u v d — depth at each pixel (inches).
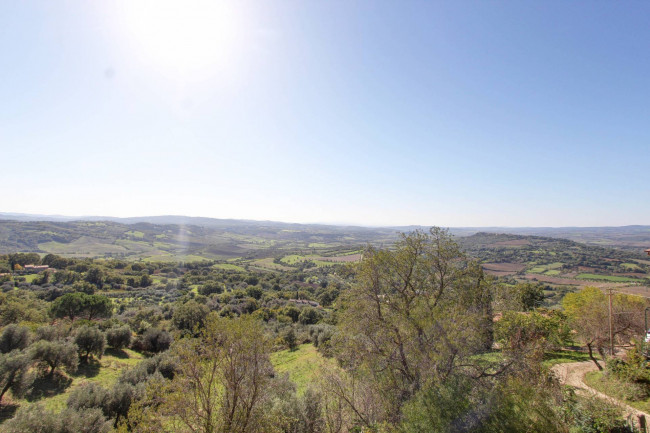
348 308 564.4
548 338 726.5
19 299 1870.1
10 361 723.4
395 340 493.0
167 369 927.0
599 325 802.8
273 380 450.3
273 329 1718.8
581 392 540.7
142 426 373.4
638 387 534.9
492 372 449.1
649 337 693.9
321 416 485.4
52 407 780.0
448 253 571.2
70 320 1766.7
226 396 391.2
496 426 351.3
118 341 1378.0
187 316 1721.2
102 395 658.2
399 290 556.1
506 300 559.8
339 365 545.0
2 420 665.0
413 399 403.5
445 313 473.1
